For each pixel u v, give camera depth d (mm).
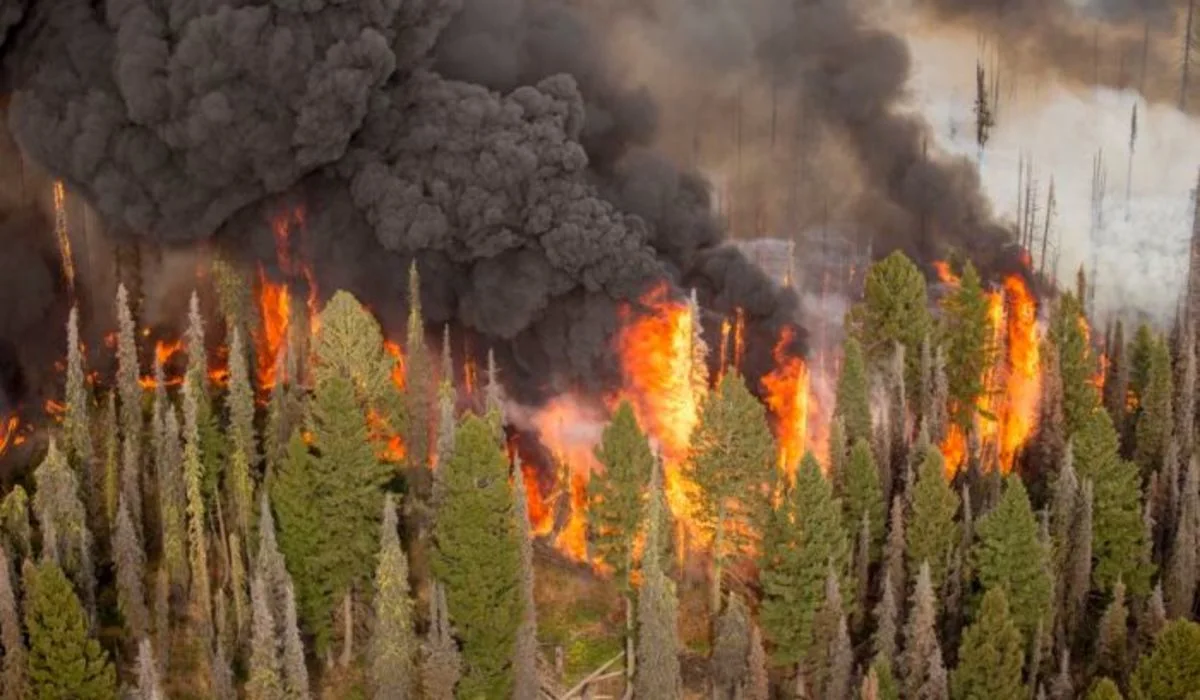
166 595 92312
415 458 101562
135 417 98062
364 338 96375
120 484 96562
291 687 86438
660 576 90312
